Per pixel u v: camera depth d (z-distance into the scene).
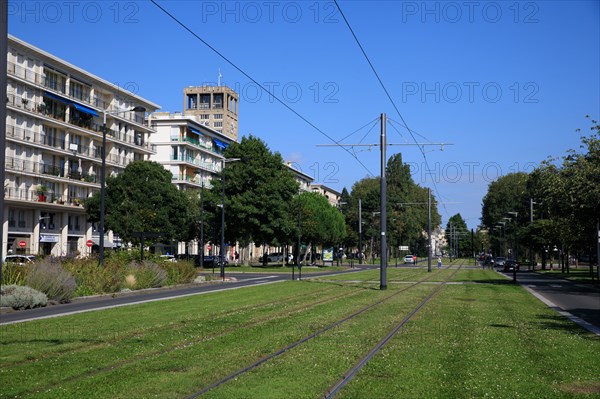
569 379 9.38
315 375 9.44
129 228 61.81
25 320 17.09
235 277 51.19
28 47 60.12
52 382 8.88
